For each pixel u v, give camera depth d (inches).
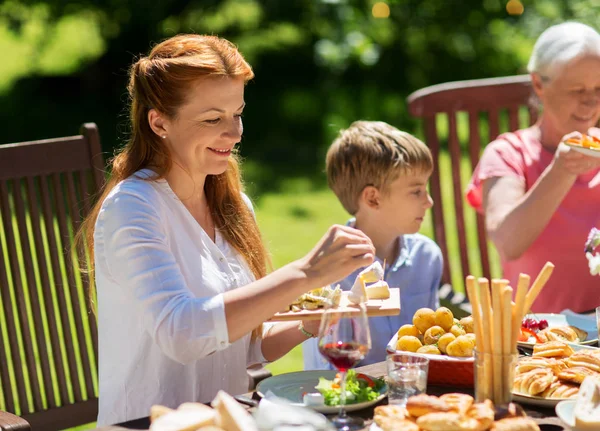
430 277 126.6
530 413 78.7
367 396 79.6
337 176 125.5
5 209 111.3
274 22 440.8
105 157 376.2
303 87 434.0
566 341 94.6
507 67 382.9
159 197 93.1
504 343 75.3
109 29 469.4
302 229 283.7
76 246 107.2
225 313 82.1
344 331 74.2
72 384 115.5
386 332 119.0
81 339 116.3
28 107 463.8
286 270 82.7
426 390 85.1
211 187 101.6
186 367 94.0
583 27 138.1
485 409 71.2
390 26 380.8
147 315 85.5
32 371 111.7
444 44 386.6
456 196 159.0
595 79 135.3
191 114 91.1
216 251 97.1
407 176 120.4
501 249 133.7
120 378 94.3
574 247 137.0
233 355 98.0
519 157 142.3
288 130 408.8
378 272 92.6
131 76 95.4
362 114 389.7
